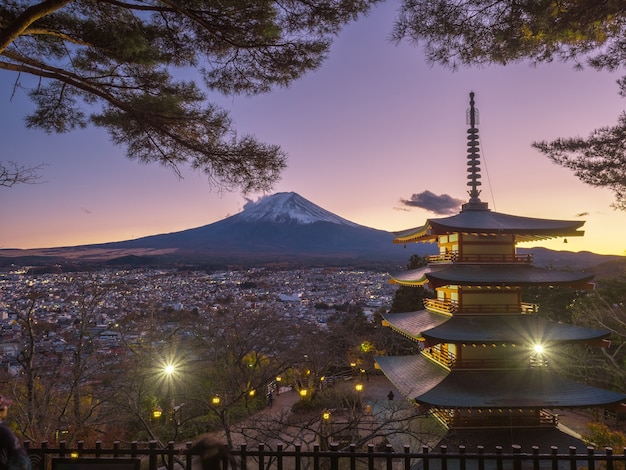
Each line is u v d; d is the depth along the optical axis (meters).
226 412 16.97
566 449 17.36
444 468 5.71
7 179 9.33
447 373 19.64
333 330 49.31
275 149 10.07
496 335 18.91
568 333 19.16
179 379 28.83
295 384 34.88
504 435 18.06
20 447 4.56
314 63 9.77
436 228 20.19
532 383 18.62
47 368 23.08
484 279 19.33
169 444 5.67
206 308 66.00
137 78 10.24
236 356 31.94
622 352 31.34
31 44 10.02
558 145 13.44
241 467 5.55
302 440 13.66
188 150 10.30
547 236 20.77
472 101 23.88
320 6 8.73
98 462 5.66
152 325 32.56
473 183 23.45
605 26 8.93
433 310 23.27
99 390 23.61
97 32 9.08
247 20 8.81
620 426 26.19
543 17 7.89
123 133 10.72
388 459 5.77
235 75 10.35
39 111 10.78
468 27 8.38
